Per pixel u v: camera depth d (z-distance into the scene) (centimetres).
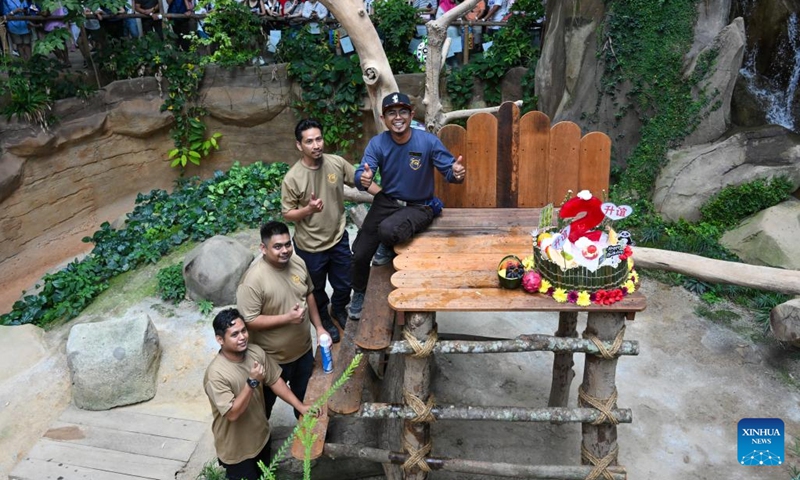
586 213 348
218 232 866
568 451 501
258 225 884
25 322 729
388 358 499
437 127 693
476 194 493
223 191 944
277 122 1077
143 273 795
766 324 636
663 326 650
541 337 377
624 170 840
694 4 769
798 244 707
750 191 752
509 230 450
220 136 1094
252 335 432
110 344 578
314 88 1026
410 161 421
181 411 563
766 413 538
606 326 372
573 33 847
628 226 797
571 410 391
